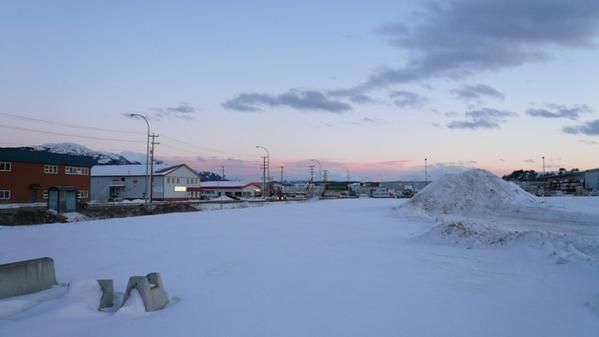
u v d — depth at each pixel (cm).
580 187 10025
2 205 5191
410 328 716
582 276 1085
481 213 3738
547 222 3014
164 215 3588
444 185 4316
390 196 11462
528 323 751
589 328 725
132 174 8581
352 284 1032
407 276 1133
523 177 16538
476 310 826
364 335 682
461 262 1348
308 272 1175
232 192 11956
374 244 1772
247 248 1636
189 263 1312
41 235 2050
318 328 713
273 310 815
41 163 5934
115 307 859
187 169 9138
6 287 923
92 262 1335
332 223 2820
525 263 1310
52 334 688
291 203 6419
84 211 4103
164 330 705
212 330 704
